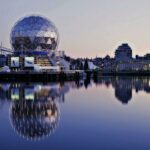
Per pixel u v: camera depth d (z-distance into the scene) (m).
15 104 47.22
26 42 166.75
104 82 124.44
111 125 30.12
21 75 124.44
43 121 32.56
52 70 140.25
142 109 41.41
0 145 23.25
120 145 22.95
